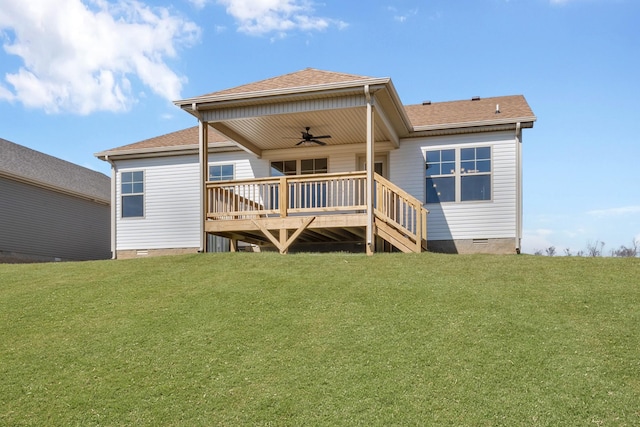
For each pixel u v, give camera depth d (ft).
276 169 50.80
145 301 26.20
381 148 47.34
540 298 24.62
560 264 31.07
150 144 54.80
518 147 44.27
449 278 28.14
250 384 17.89
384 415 15.89
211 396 17.30
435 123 45.93
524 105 49.37
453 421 15.48
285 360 19.35
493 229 44.42
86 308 25.55
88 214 76.33
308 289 26.76
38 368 19.45
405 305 23.94
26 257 64.23
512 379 17.44
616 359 18.51
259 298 25.73
